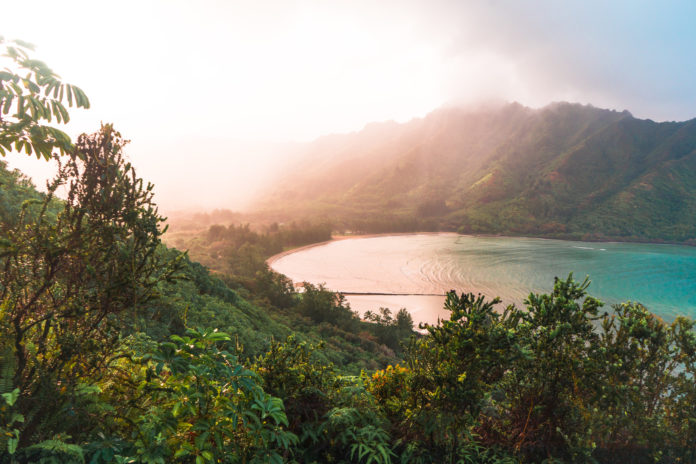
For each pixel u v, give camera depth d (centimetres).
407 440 289
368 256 18700
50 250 195
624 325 322
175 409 198
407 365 335
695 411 314
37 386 194
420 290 12475
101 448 181
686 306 10719
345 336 5388
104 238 204
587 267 16312
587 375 292
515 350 283
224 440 220
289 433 237
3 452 165
